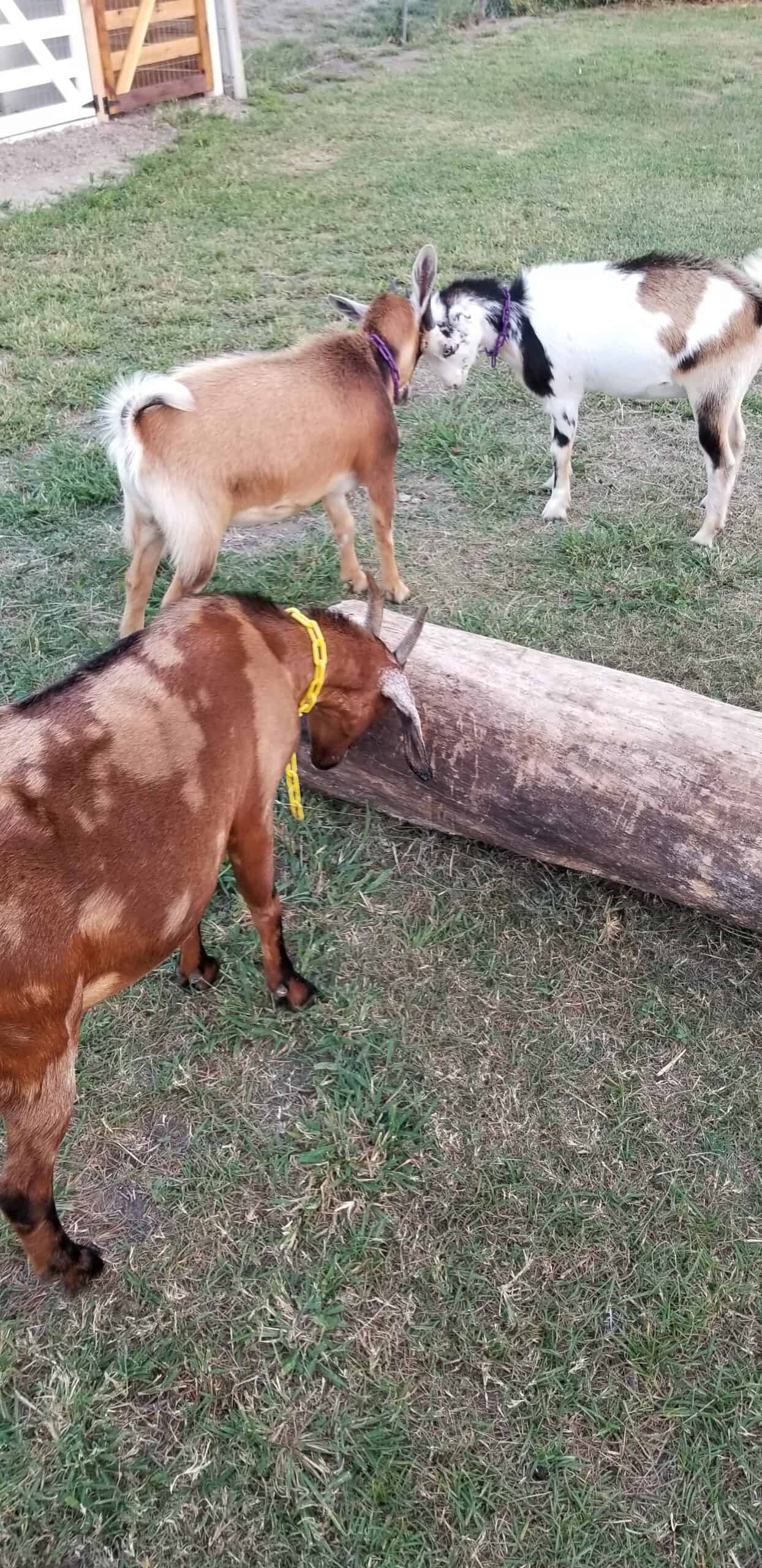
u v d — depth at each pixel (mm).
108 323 7418
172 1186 2711
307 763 3775
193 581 4230
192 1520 2168
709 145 11805
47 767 2301
